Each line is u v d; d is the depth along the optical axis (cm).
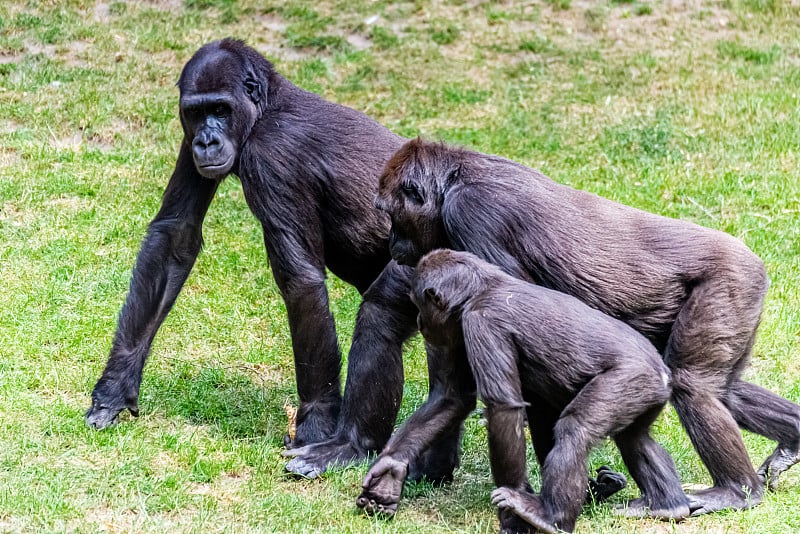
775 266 1823
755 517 1138
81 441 1278
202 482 1211
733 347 1161
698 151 2216
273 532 1090
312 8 2775
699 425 1151
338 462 1265
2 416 1320
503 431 1053
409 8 2814
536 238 1151
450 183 1188
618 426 1056
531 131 2316
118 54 2520
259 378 1541
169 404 1419
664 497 1134
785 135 2252
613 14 2806
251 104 1314
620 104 2414
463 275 1102
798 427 1215
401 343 1284
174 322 1656
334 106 1353
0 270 1739
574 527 1071
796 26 2783
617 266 1158
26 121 2247
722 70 2558
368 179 1309
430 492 1227
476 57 2627
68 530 1066
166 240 1395
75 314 1630
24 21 2588
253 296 1758
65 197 1998
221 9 2734
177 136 2242
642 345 1088
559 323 1070
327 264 1397
